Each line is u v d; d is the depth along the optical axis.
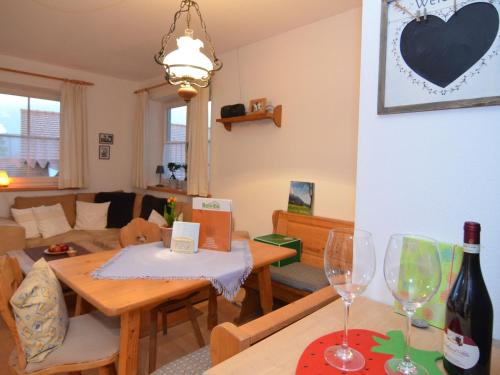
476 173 0.81
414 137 0.92
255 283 2.34
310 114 2.89
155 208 4.20
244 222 3.51
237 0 2.46
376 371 0.66
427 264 0.73
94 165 4.77
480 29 0.78
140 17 2.80
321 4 2.52
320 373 0.64
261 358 0.70
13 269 1.50
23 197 4.00
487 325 0.65
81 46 3.54
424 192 0.90
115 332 1.51
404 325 0.85
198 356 1.31
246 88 3.44
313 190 2.87
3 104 4.07
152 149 4.95
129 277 1.37
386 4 0.94
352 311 0.92
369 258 0.78
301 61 2.94
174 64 1.58
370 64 1.00
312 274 2.39
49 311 1.33
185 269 1.47
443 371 0.66
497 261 0.79
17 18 2.86
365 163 1.02
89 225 4.19
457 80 0.82
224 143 3.72
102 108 4.78
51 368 1.31
